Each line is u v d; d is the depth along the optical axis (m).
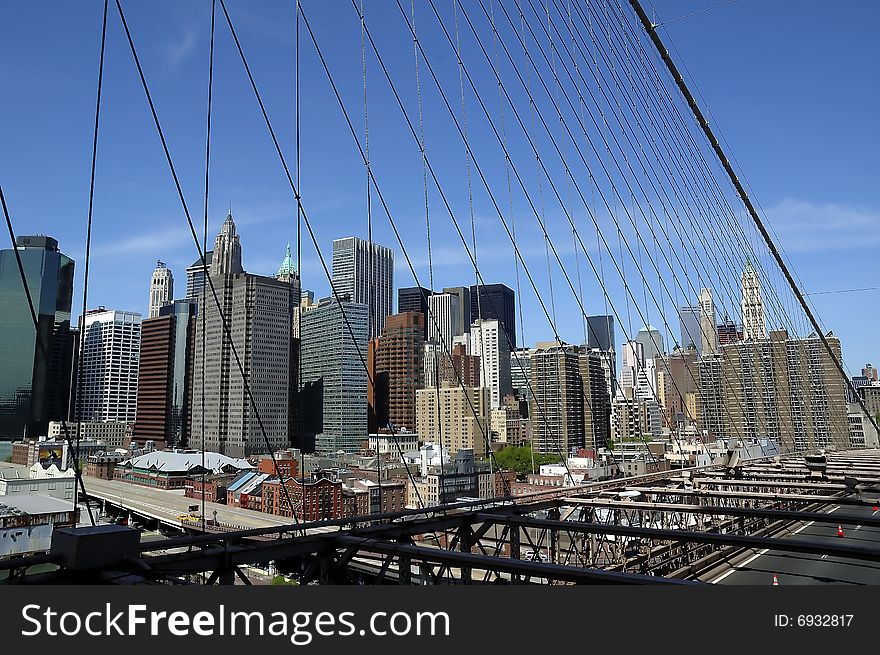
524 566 8.21
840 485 23.08
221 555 9.73
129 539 8.78
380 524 12.74
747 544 10.26
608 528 12.11
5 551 17.06
